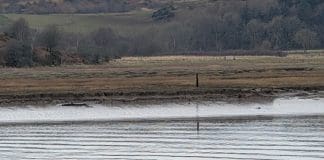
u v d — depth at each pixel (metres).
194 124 135.12
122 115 155.75
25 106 178.75
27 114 162.50
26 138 120.31
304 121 136.12
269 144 107.19
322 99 175.25
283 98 179.38
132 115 155.12
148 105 172.38
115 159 97.94
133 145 109.69
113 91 196.88
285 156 97.06
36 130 131.12
